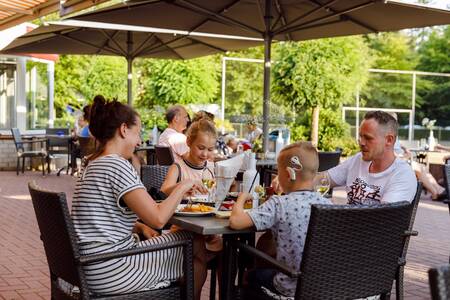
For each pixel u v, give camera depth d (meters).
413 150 11.80
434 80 30.25
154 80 16.33
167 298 2.70
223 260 2.88
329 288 2.39
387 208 2.40
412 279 4.82
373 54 29.47
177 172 3.56
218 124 11.27
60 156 13.37
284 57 13.48
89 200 2.61
